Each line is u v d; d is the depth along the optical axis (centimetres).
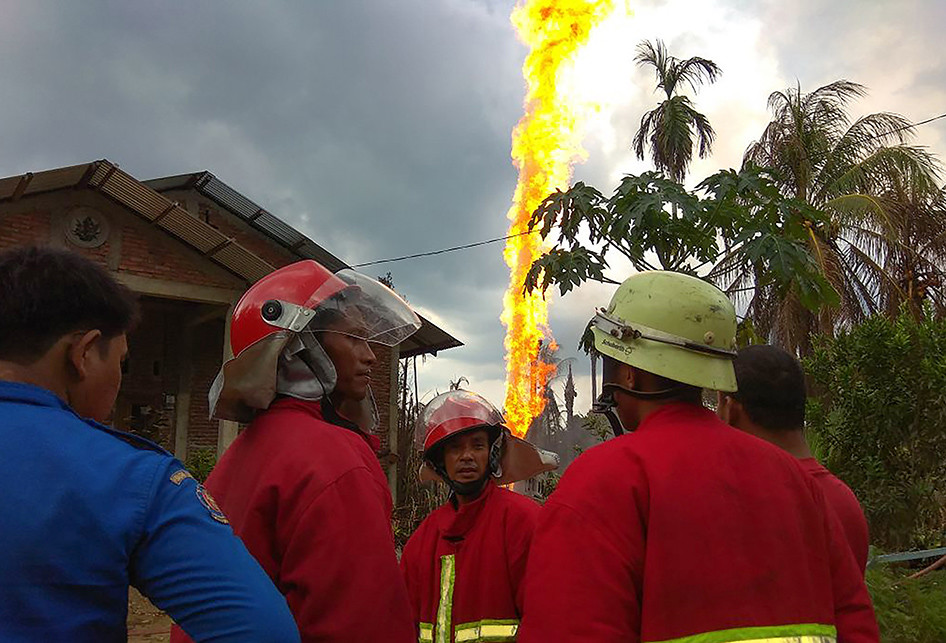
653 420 189
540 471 349
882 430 536
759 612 163
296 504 180
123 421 1361
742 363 250
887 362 542
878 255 1385
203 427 1417
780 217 682
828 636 170
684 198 665
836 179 1432
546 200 728
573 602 162
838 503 226
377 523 181
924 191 1368
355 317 224
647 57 1299
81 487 128
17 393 138
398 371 1458
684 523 165
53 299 142
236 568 133
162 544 131
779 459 187
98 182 1091
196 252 1199
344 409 238
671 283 200
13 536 122
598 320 207
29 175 1008
